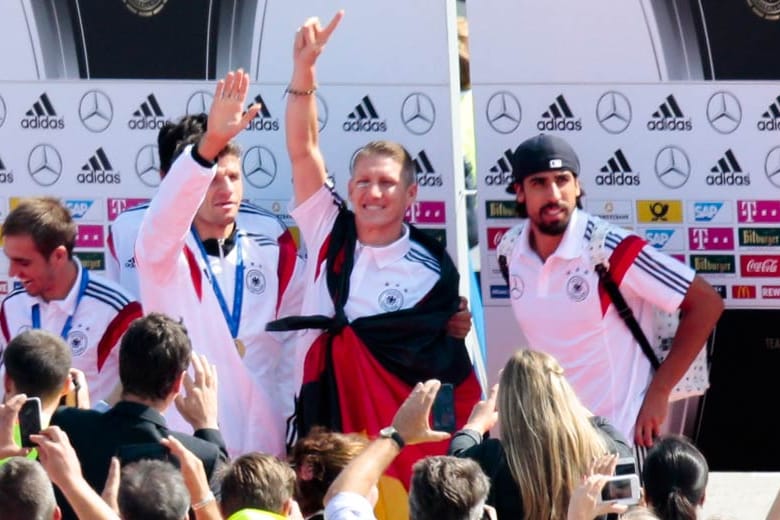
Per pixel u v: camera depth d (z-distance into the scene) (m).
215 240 16.33
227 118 14.77
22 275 16.00
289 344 16.91
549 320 16.83
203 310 16.00
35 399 11.89
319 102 17.73
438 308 16.16
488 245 18.03
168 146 16.42
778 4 18.27
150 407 12.76
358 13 17.73
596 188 18.17
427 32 17.81
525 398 12.62
